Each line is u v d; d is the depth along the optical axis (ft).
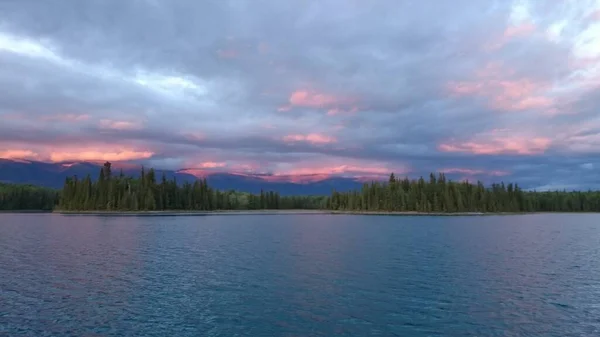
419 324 106.22
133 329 101.65
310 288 145.07
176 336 97.35
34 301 126.00
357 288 145.38
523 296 134.10
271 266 192.75
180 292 138.72
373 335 98.78
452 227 524.11
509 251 257.14
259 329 102.37
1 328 101.55
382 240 336.90
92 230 444.55
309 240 335.88
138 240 330.54
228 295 134.72
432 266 192.85
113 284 151.02
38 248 268.82
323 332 100.68
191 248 272.31
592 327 103.55
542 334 99.09
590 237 366.63
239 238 354.95
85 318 109.70
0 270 180.24
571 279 162.20
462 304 124.47
